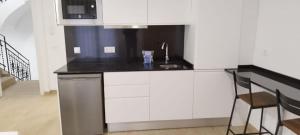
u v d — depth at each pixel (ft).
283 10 8.18
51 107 13.04
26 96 15.06
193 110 9.90
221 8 9.05
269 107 8.20
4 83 16.97
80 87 8.95
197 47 9.29
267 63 9.23
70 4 9.09
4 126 10.66
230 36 9.35
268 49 9.11
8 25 24.90
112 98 9.33
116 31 10.85
